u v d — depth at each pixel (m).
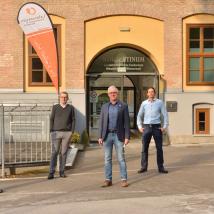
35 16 14.76
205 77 21.61
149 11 21.41
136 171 14.09
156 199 10.38
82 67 21.34
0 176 13.71
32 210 9.59
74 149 18.58
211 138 21.39
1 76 21.27
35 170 14.68
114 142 12.02
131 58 21.78
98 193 11.13
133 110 21.95
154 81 21.77
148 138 13.78
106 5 21.36
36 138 14.65
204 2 21.44
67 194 11.08
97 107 21.78
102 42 21.42
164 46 21.47
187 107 21.44
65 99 13.49
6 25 21.27
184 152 18.50
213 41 21.59
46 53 14.84
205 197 10.56
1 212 9.50
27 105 20.84
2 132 13.64
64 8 21.28
